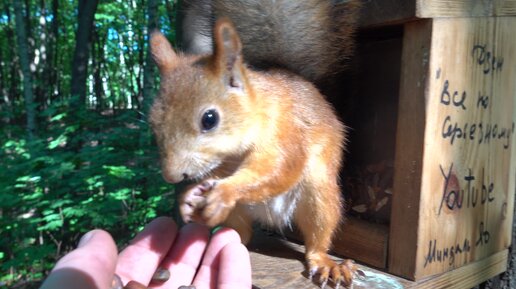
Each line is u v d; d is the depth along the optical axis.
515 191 0.28
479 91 0.24
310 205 0.24
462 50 0.22
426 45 0.21
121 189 0.65
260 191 0.22
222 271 0.21
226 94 0.21
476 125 0.24
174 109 0.20
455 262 0.24
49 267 0.70
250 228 0.28
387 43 0.26
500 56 0.24
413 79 0.22
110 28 1.84
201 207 0.20
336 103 0.28
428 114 0.21
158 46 0.23
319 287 0.22
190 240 0.24
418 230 0.22
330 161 0.25
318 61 0.27
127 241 0.65
